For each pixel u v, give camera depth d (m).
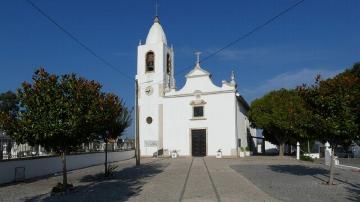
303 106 16.95
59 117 13.97
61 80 14.48
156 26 46.56
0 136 18.23
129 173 22.61
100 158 31.36
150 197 13.24
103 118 15.24
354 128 14.91
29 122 13.60
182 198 12.98
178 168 25.72
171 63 47.22
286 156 41.91
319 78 16.50
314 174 21.16
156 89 44.50
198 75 43.12
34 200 12.88
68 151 15.34
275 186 15.88
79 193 14.34
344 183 16.92
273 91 42.88
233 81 42.03
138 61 45.69
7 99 39.53
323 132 15.95
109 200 12.64
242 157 39.34
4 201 12.70
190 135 42.62
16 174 18.80
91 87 14.88
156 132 43.88
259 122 41.34
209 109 42.22
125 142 41.69
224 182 17.38
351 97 14.98
